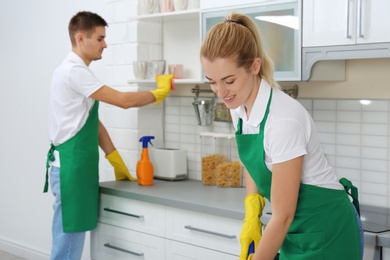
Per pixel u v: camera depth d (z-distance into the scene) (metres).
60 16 4.59
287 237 2.08
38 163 4.91
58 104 3.36
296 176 1.84
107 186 3.53
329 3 2.71
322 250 2.01
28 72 4.95
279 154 1.84
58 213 3.41
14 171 5.19
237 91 1.86
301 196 1.99
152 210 3.25
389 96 2.90
